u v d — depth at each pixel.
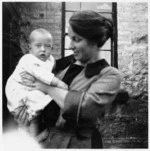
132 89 3.40
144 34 3.47
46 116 1.47
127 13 3.53
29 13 3.36
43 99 1.54
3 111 2.71
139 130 3.33
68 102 1.32
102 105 1.33
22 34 3.24
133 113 3.34
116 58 3.42
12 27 3.10
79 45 1.38
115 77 1.41
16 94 1.61
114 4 3.55
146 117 3.37
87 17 1.35
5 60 2.97
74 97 1.32
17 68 1.68
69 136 1.40
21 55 3.18
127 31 3.49
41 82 1.47
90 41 1.38
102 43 1.45
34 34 1.81
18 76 1.64
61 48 3.38
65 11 3.48
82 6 3.53
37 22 3.37
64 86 1.44
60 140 1.40
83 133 1.40
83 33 1.34
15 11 3.13
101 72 1.43
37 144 1.51
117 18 3.50
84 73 1.46
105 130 3.27
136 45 3.46
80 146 1.39
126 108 3.34
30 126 1.59
